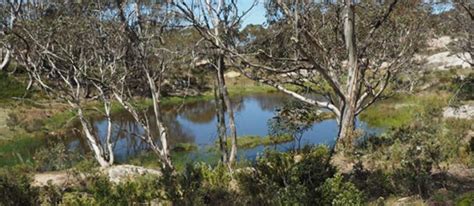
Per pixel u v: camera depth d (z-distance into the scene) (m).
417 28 18.69
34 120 28.34
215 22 14.19
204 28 12.85
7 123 26.88
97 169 14.94
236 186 10.29
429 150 11.80
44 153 18.58
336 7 14.04
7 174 14.61
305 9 12.82
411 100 30.94
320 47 12.65
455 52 36.81
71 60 16.55
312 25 14.52
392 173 10.45
